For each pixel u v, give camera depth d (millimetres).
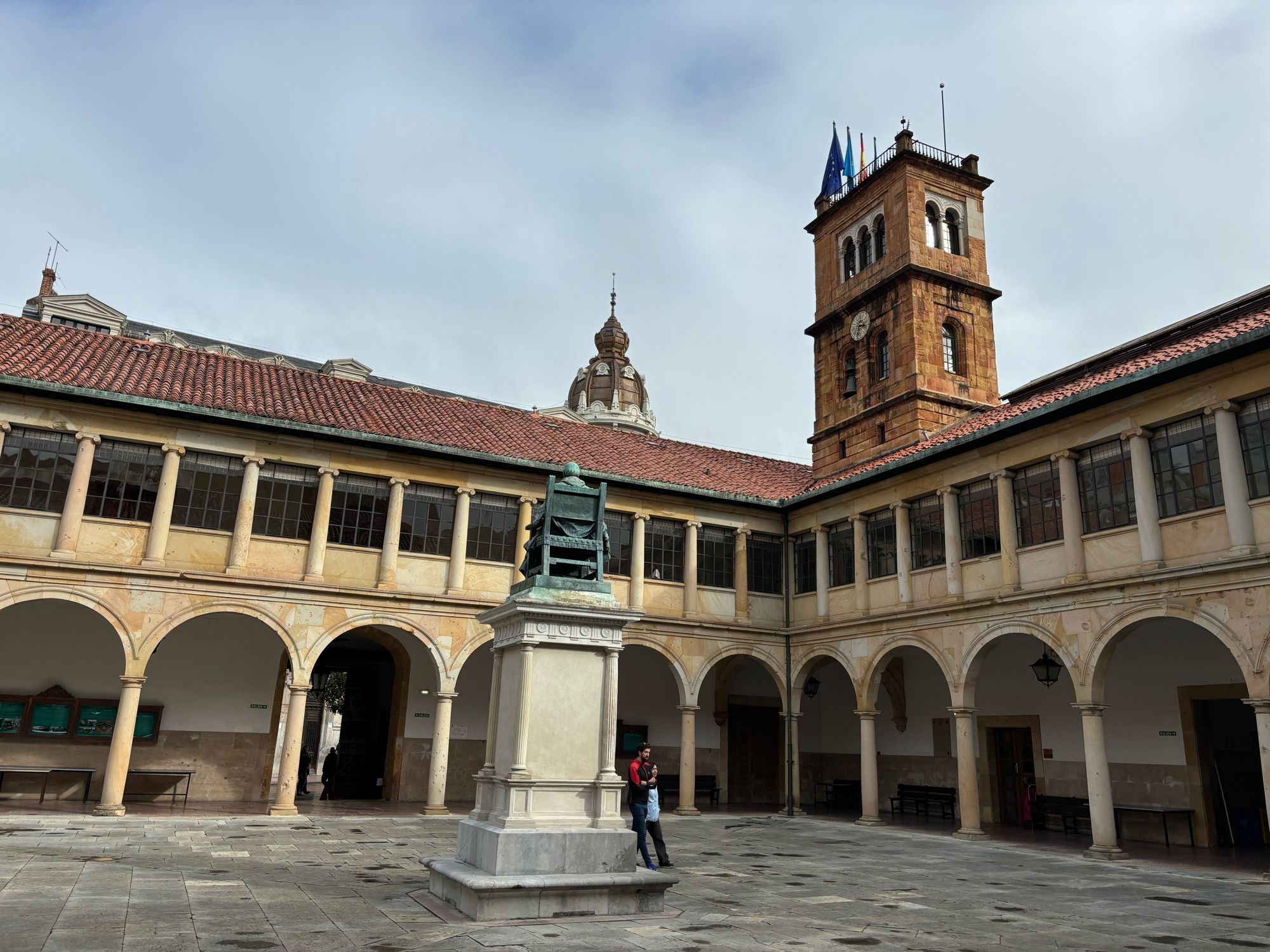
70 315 43812
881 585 22125
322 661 24812
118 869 11164
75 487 18328
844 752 27484
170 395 19797
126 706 17891
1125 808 17656
